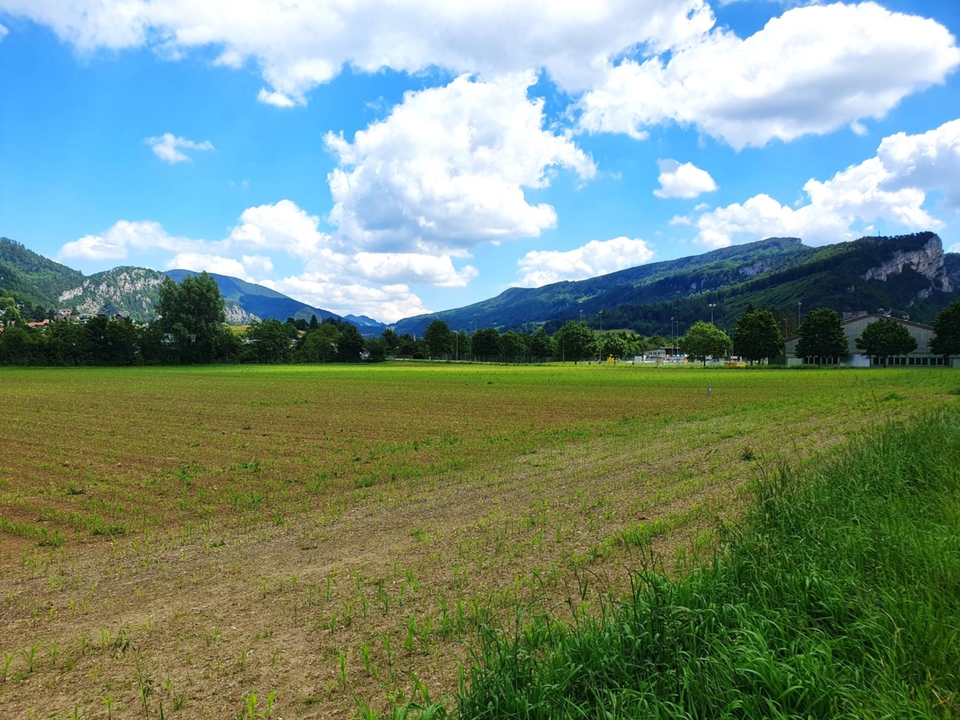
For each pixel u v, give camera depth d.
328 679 4.80
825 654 3.96
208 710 4.41
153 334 114.00
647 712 3.50
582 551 7.94
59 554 8.72
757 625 4.41
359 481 13.73
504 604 6.19
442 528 9.54
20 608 6.66
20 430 23.38
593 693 3.87
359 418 27.38
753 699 3.58
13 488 13.28
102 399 38.06
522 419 26.61
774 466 13.37
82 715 4.41
